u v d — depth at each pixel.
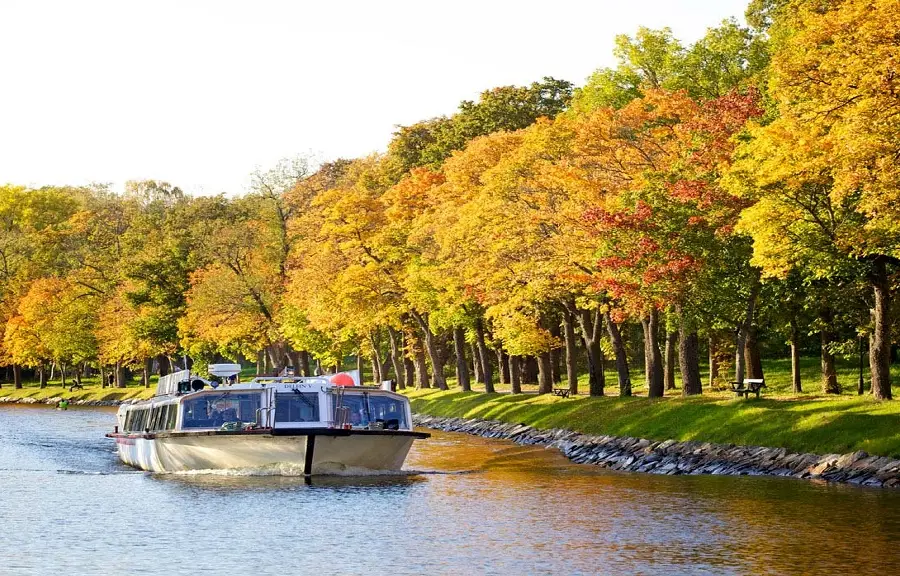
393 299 82.31
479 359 99.25
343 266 84.62
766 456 39.34
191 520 29.42
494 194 60.94
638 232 47.72
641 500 32.22
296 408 40.00
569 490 34.97
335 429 38.06
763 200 38.88
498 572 22.53
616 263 47.84
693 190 46.00
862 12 34.00
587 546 25.08
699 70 65.25
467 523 28.50
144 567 23.34
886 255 41.38
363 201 83.81
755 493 32.84
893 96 31.97
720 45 65.62
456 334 84.62
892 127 32.03
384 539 26.30
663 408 50.12
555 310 69.44
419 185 84.94
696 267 46.34
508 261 59.66
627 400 56.09
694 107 53.28
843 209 38.81
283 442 38.28
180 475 40.44
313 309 86.00
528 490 35.03
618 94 68.00
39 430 75.19
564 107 101.06
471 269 62.28
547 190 57.88
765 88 55.31
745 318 49.94
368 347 100.62
